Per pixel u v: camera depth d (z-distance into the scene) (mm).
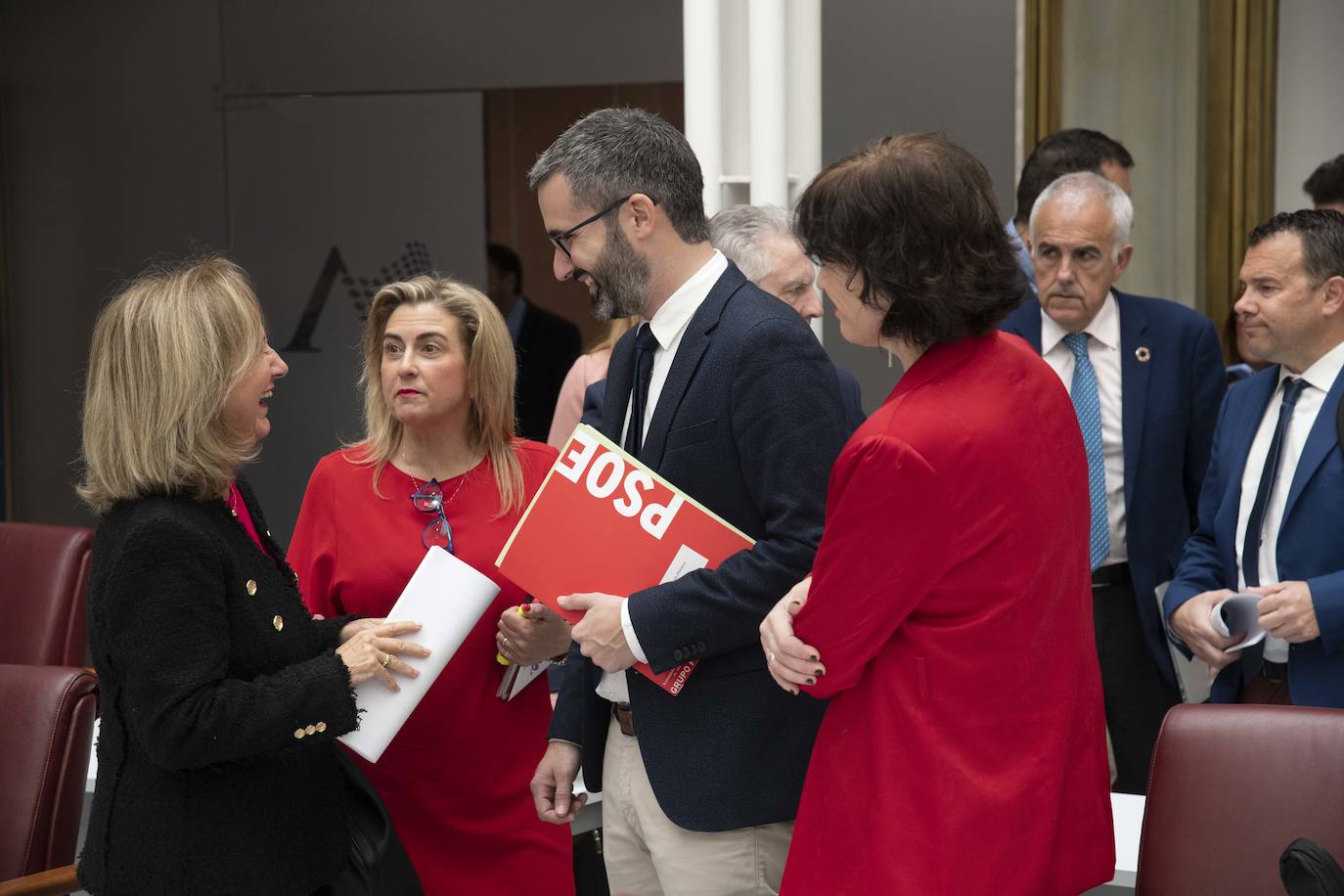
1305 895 1493
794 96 3684
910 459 1481
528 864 2463
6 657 3303
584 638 1846
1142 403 3174
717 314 1910
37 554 3350
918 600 1526
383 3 6844
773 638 1619
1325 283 2584
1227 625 2498
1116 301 3271
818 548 1677
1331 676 2498
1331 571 2535
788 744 1903
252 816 1811
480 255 6863
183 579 1726
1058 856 1586
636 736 1981
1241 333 2715
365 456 2484
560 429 3424
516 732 2455
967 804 1507
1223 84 4598
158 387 1740
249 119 7066
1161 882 1830
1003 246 1574
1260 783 1808
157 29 7129
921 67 5703
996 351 1608
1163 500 3170
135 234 7262
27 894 2234
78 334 7387
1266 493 2664
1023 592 1541
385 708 1978
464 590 2043
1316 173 3904
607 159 1887
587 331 6773
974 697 1531
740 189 3678
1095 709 1665
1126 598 3201
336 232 7027
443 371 2357
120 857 1771
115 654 1729
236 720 1731
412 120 6875
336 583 2404
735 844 1923
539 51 6684
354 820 2012
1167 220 4684
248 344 1801
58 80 7277
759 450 1845
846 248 1561
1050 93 4711
